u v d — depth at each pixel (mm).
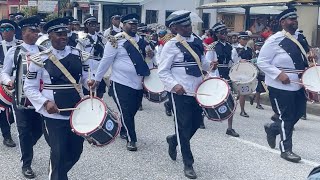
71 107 4953
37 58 4875
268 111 11695
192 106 6102
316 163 6988
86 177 6137
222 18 25438
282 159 7109
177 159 6977
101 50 9633
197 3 22844
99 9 25062
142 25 11992
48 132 4945
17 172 6273
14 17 10789
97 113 4906
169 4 24844
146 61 7801
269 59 6910
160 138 8258
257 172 6477
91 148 7457
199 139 8266
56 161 4922
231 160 7016
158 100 7523
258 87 11664
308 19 14859
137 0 24141
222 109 5883
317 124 10406
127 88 7324
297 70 6824
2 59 7145
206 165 6738
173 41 6145
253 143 8070
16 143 7641
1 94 6621
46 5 23094
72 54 5000
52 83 4906
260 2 15406
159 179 6102
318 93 6621
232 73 8859
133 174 6285
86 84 5117
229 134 8656
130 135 7395
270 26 19797
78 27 11656
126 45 7375
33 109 5820
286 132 6988
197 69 6129
